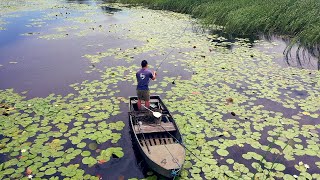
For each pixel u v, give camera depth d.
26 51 15.70
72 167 6.91
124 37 18.38
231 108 9.60
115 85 11.32
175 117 9.05
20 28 20.95
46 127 8.52
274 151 7.49
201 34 18.88
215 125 8.66
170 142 7.39
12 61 14.16
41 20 23.88
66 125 8.62
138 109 9.09
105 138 8.05
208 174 6.68
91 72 12.66
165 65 13.41
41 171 6.77
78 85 11.37
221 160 7.18
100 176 6.66
